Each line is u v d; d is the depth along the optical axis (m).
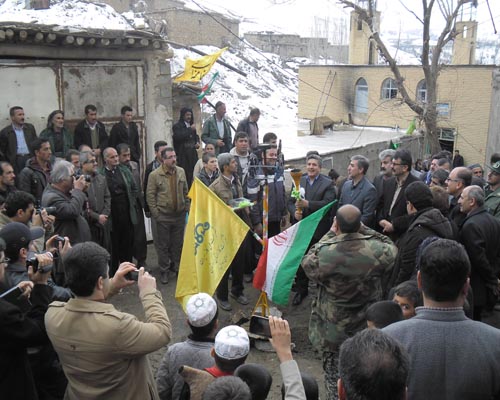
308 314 6.52
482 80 27.83
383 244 4.22
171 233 7.50
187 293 5.22
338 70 33.00
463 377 2.24
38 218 4.70
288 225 8.31
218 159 6.72
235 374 2.62
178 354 3.26
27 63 8.00
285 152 18.83
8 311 3.00
